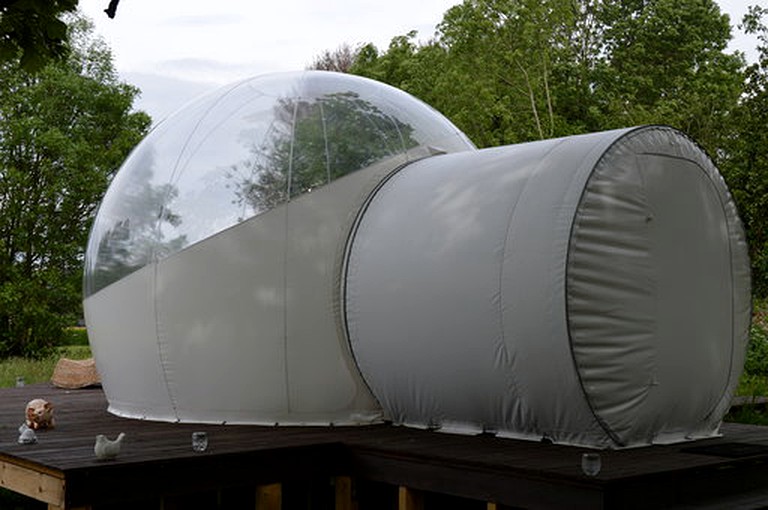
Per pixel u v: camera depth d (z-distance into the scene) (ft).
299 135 22.90
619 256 18.22
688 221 19.76
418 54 84.07
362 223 22.41
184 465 16.92
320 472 18.83
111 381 24.31
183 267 22.30
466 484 16.56
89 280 24.61
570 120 83.87
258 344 21.89
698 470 16.10
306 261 21.98
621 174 18.54
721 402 20.98
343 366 22.16
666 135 19.61
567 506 14.90
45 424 21.31
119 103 70.23
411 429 21.21
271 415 22.04
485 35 76.07
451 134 26.03
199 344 22.17
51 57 15.66
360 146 23.35
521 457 16.93
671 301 19.10
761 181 46.39
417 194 21.76
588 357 17.70
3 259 65.77
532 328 18.03
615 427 18.07
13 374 51.34
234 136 23.35
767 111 47.93
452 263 19.67
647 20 105.91
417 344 20.26
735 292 21.17
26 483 16.87
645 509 15.08
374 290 21.26
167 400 22.82
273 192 22.20
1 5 14.67
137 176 24.31
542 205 18.51
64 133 69.05
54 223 67.36
